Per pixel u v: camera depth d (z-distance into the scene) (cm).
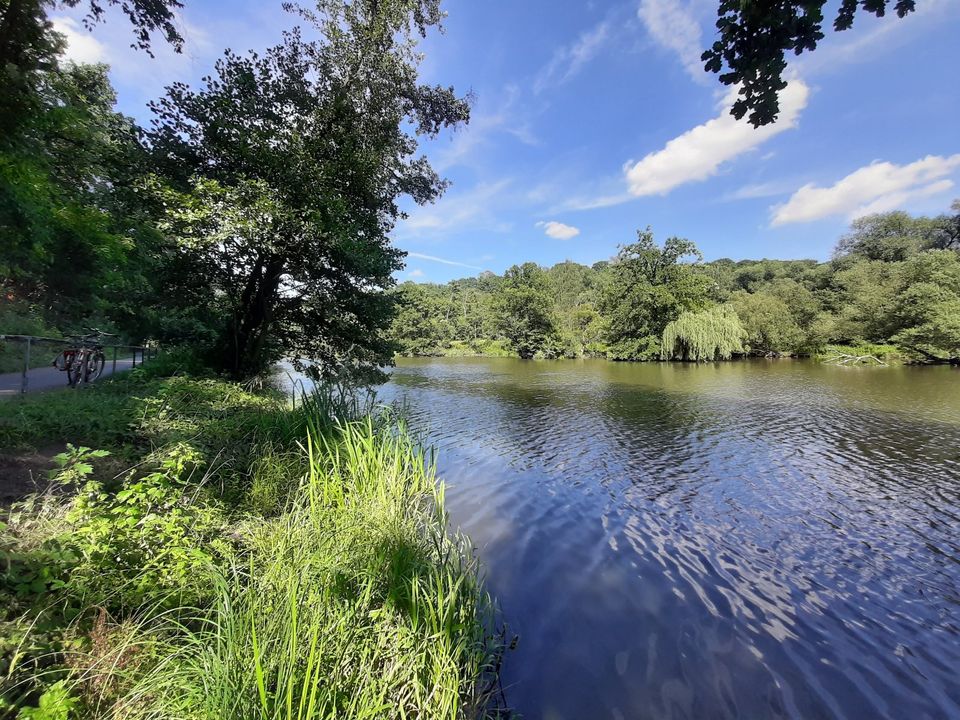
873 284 4319
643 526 670
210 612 248
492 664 359
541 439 1201
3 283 1539
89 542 266
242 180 837
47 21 713
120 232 1485
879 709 347
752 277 8600
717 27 295
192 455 430
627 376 2920
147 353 1420
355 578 312
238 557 342
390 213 1264
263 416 681
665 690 353
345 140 1029
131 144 915
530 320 5747
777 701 349
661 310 4581
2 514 299
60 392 724
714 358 4222
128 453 480
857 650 412
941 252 3806
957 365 3434
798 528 669
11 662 183
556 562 555
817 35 277
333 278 983
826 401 1806
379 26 1071
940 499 782
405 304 1180
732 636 426
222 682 197
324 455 574
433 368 3756
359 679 244
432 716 260
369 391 1100
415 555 378
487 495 783
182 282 995
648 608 465
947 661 400
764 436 1228
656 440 1188
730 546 611
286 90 1008
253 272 996
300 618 250
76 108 1252
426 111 1253
